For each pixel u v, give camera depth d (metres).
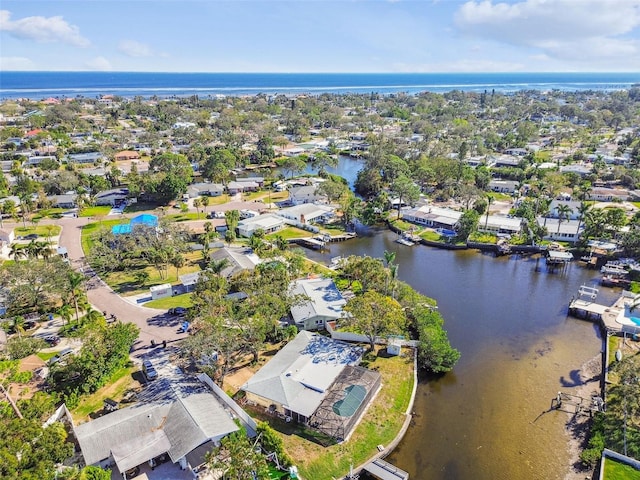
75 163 196.62
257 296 74.12
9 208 130.50
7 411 48.72
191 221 133.50
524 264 109.81
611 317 81.12
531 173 182.62
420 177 172.25
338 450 51.62
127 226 115.75
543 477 49.69
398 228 132.25
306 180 179.12
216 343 60.53
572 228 121.50
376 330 68.06
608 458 50.22
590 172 179.88
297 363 62.28
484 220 131.25
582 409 59.34
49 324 78.00
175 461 47.34
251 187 170.62
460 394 62.81
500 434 55.72
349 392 58.28
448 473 50.16
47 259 88.25
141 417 52.25
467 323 82.12
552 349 73.81
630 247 104.88
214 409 54.41
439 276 103.00
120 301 86.38
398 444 53.88
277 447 48.97
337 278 97.06
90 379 60.03
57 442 45.34
